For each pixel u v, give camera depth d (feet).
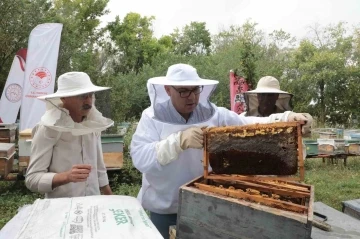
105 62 95.45
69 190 8.16
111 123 8.55
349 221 6.54
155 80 7.29
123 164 25.76
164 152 6.27
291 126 5.24
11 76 40.68
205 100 7.74
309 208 4.65
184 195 5.22
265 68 78.74
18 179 23.27
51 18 65.51
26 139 22.84
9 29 52.06
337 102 89.86
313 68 86.53
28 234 4.43
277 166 5.36
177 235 5.30
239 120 8.17
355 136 41.86
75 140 8.23
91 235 4.42
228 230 4.81
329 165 39.52
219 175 5.72
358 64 91.20
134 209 5.41
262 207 4.60
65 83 7.93
